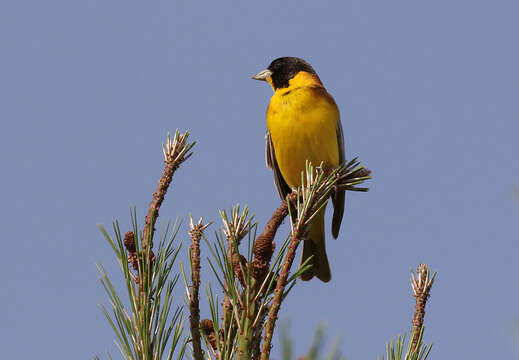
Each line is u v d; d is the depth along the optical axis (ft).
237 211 15.80
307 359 8.92
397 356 14.25
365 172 19.58
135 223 15.35
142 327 14.80
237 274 14.30
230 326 14.71
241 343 13.98
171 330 14.92
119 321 14.83
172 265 15.37
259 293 14.05
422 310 15.14
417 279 15.39
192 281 15.30
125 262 15.08
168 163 15.94
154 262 15.44
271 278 14.17
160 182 15.80
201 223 15.88
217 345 14.56
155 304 15.10
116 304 14.87
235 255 14.33
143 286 15.10
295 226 13.73
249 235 13.89
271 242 14.35
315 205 13.85
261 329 14.05
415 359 14.48
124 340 14.76
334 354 8.97
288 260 13.35
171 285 15.26
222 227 15.53
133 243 15.52
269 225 15.28
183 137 16.14
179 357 14.79
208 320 15.40
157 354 14.75
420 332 14.82
